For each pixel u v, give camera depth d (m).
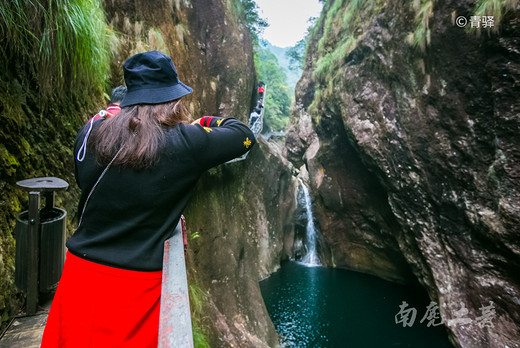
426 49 8.73
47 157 2.81
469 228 8.47
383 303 12.89
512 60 6.76
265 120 33.62
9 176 2.27
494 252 7.82
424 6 8.63
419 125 9.38
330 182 15.72
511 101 6.91
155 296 0.84
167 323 0.56
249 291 9.46
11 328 1.90
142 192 0.83
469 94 7.83
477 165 7.92
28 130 2.61
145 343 0.81
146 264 0.82
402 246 11.99
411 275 13.70
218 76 10.06
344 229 16.05
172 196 0.86
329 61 14.49
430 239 9.89
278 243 16.55
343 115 12.65
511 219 6.97
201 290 6.65
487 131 7.56
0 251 2.04
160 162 0.84
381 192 13.09
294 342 10.68
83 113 3.72
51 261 2.04
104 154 0.84
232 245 9.10
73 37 2.93
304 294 13.91
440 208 9.32
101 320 0.79
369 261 15.53
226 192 9.88
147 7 6.71
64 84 3.24
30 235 1.97
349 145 14.02
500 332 7.63
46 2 2.60
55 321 0.87
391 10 10.21
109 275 0.81
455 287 8.91
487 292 8.05
